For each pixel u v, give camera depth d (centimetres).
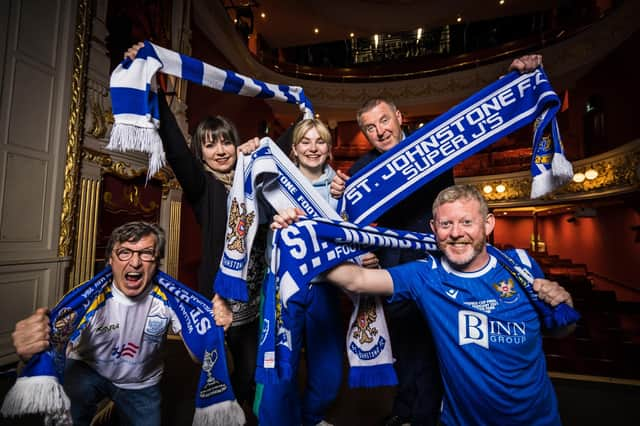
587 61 860
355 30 1237
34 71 319
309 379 166
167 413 221
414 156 169
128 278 142
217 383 144
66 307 125
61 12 346
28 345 108
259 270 184
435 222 127
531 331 116
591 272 975
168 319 156
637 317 562
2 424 184
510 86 168
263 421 155
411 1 1096
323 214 154
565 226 1184
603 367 367
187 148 162
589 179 817
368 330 149
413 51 1460
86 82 373
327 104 1273
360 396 249
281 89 196
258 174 149
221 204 172
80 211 371
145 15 488
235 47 862
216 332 148
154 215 528
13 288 298
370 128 190
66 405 109
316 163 172
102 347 147
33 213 318
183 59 158
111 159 417
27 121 313
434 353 171
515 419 115
